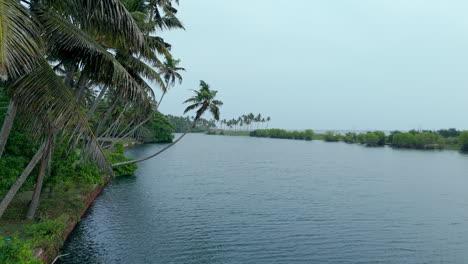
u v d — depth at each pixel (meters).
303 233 25.92
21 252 11.73
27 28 7.56
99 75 11.16
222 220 28.84
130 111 46.78
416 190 47.25
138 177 51.06
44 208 23.03
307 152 122.19
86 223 25.12
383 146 172.25
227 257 20.36
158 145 132.38
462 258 21.61
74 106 9.22
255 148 139.88
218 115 31.39
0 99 18.41
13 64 6.96
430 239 25.36
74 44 9.57
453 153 126.62
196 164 74.62
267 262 19.89
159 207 32.47
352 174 63.44
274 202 37.09
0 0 6.88
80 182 27.50
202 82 30.98
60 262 17.83
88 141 9.80
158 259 19.52
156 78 17.62
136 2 21.28
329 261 20.44
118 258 19.17
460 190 47.78
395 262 20.75
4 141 10.56
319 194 42.78
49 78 8.83
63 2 9.22
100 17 9.35
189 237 23.83
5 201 11.46
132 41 10.14
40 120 8.97
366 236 25.66
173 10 26.09
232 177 56.06
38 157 12.29
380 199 40.53
